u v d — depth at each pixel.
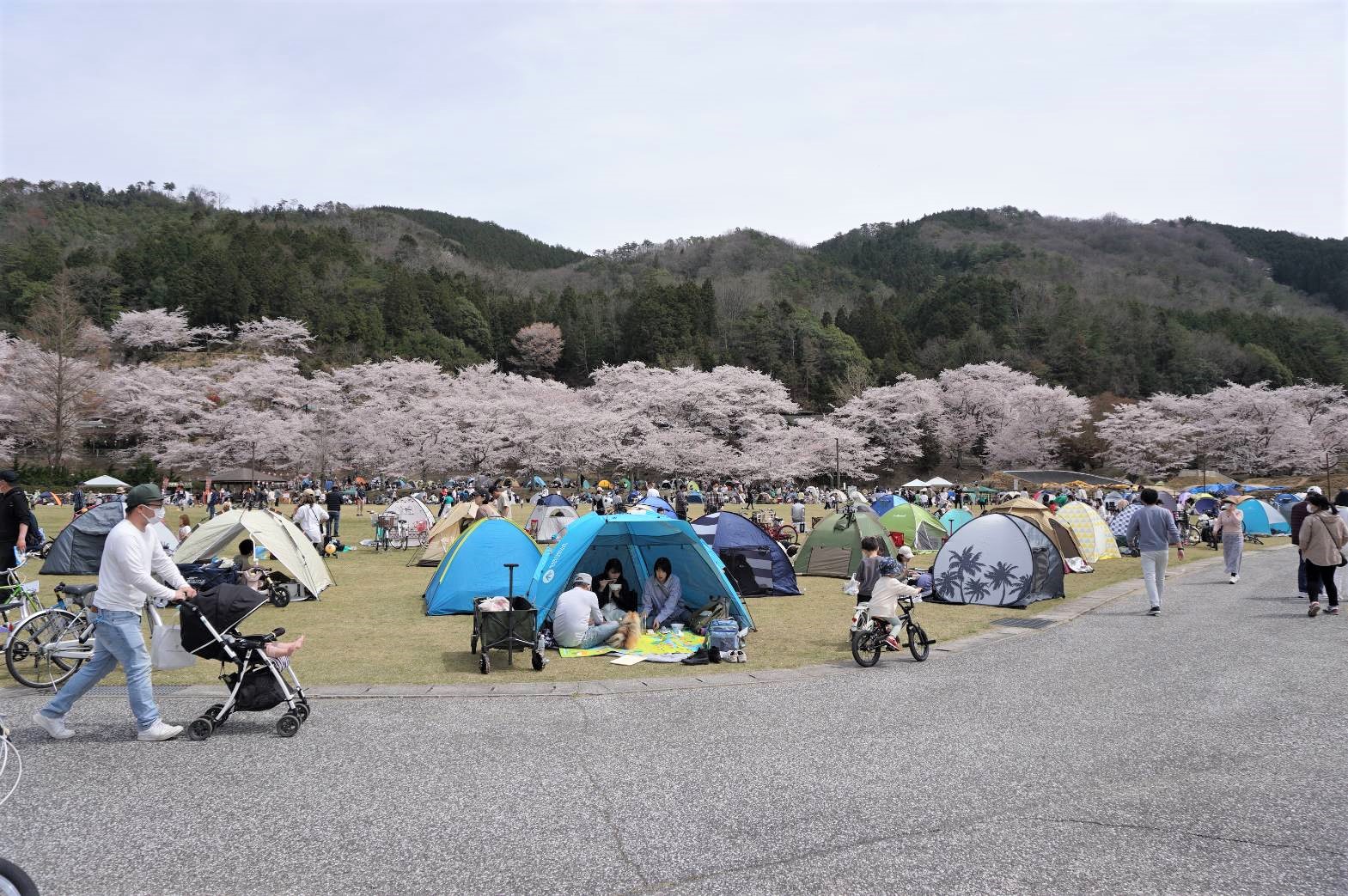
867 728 6.26
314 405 65.50
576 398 72.50
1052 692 7.38
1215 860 3.89
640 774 5.20
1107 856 3.94
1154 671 8.18
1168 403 75.94
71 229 135.12
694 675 8.35
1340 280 188.75
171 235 122.88
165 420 62.12
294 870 3.79
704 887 3.64
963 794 4.82
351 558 20.73
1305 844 4.07
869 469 79.50
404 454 58.72
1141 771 5.21
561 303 125.50
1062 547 18.53
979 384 77.31
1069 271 177.50
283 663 6.30
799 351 107.38
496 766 5.34
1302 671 8.05
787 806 4.64
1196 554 22.89
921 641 9.27
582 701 7.23
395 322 108.38
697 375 68.62
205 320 94.88
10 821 4.34
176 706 6.84
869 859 3.93
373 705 7.03
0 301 90.88
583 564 11.80
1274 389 95.12
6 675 7.98
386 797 4.75
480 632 8.66
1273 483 70.88
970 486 69.62
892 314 125.12
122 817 4.41
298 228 145.38
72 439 58.69
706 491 56.94
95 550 15.73
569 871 3.80
